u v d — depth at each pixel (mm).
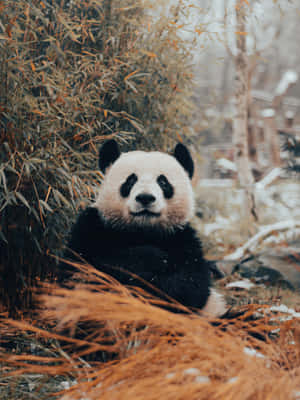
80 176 3727
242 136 6719
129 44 4027
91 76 3605
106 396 1958
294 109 19078
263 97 14516
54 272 3559
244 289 4449
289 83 11773
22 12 3213
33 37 3498
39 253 3488
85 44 3930
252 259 5059
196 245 3188
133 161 3121
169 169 3131
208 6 4055
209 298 3127
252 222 6500
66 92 3381
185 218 3184
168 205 3090
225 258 5258
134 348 2412
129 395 1914
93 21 3600
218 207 7902
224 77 19609
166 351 2188
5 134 3174
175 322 2275
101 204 3145
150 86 4223
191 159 3402
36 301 3324
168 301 2938
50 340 2980
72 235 3186
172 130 4512
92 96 3664
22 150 3225
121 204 3070
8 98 3139
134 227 3127
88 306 2260
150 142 4359
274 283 4645
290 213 7824
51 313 3000
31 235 3383
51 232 3559
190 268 3053
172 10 4117
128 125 4184
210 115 11438
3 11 3135
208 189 9445
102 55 3713
